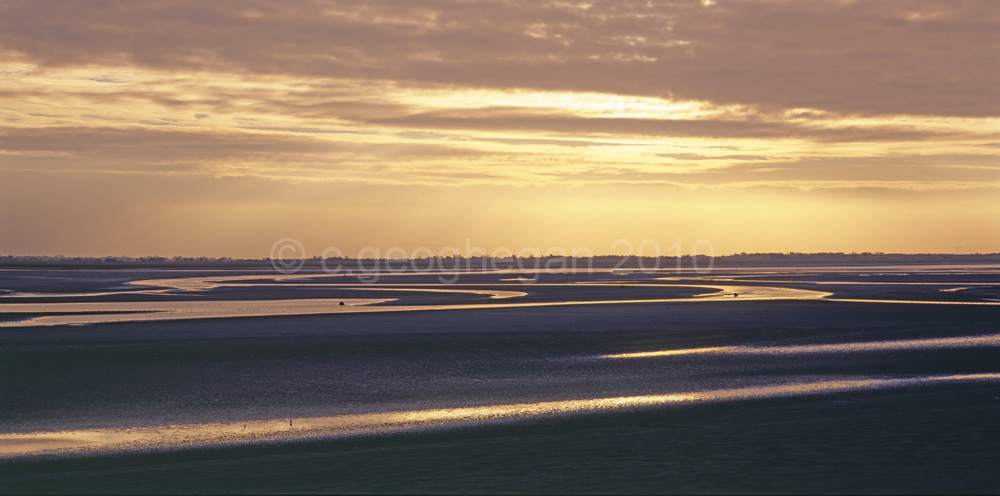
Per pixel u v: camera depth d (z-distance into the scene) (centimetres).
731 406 1884
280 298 6241
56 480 1316
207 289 7725
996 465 1303
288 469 1358
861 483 1212
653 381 2291
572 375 2416
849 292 7069
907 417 1708
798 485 1207
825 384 2197
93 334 3469
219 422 1784
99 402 2017
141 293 6938
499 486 1230
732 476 1262
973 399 1930
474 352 2939
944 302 5562
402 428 1700
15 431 1705
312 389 2192
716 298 6228
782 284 8856
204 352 2911
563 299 6125
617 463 1357
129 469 1382
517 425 1711
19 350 2944
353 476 1302
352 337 3391
